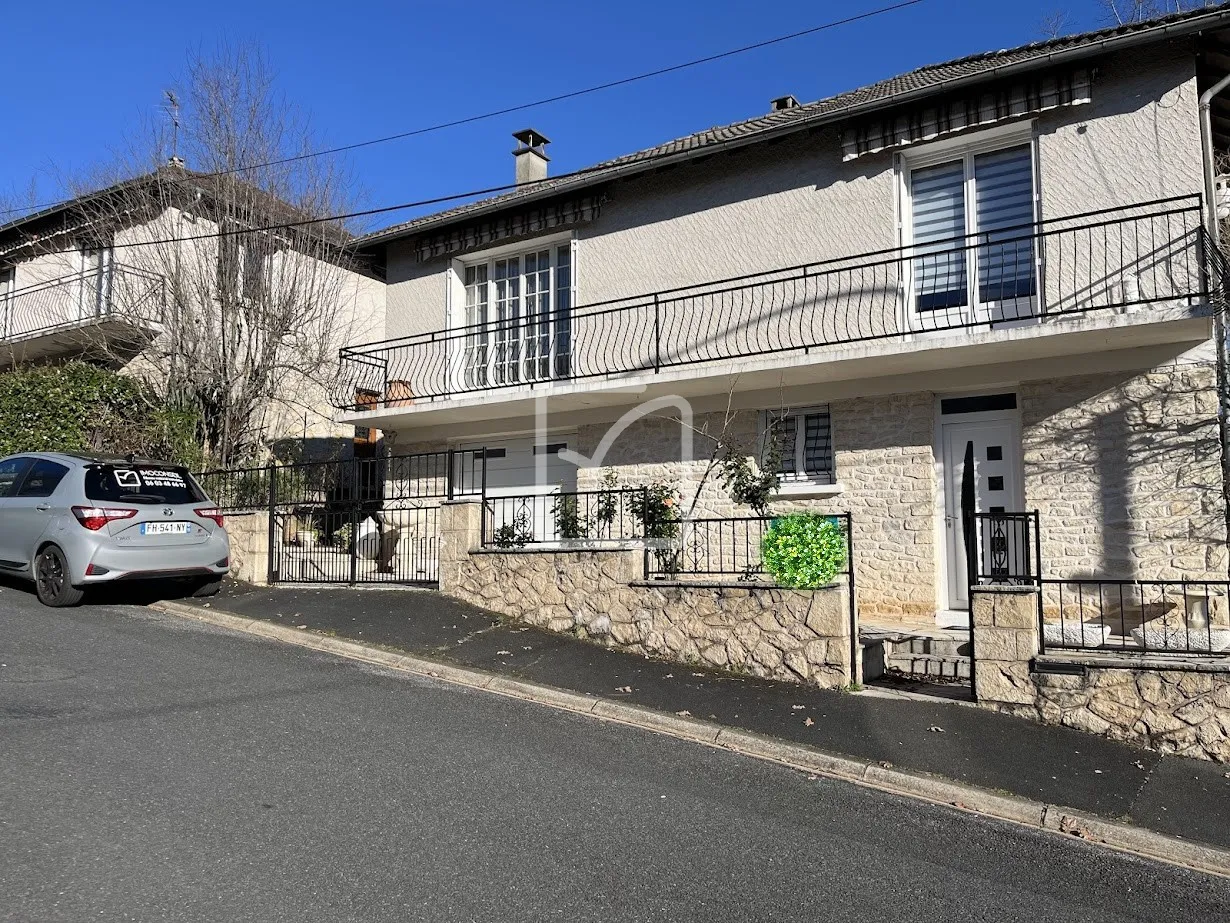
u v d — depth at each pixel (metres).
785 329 11.97
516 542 10.73
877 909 4.12
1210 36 9.50
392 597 10.61
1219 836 5.18
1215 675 6.30
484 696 7.52
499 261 15.33
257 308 16.03
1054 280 10.19
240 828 4.48
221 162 16.06
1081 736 6.61
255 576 11.84
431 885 4.03
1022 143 10.70
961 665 8.55
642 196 13.46
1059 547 10.06
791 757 6.34
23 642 8.03
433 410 13.91
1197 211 9.47
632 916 3.88
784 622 7.95
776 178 12.27
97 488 9.84
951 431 11.10
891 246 11.30
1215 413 9.39
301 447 17.70
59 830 4.32
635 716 7.11
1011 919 4.12
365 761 5.61
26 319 19.09
